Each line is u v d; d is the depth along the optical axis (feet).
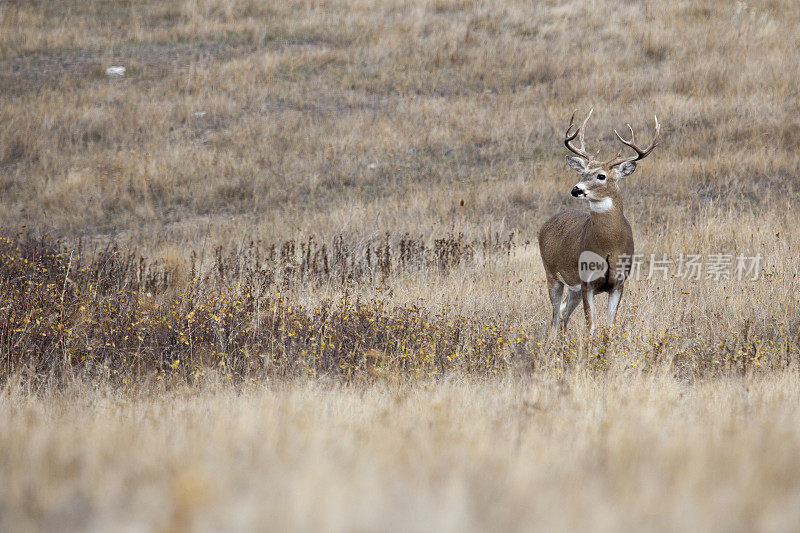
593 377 83.87
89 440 51.06
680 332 104.22
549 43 316.60
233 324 101.04
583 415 61.05
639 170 206.80
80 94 290.76
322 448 47.83
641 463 45.68
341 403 65.67
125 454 47.83
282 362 90.63
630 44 306.14
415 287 130.72
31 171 237.86
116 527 37.11
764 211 175.01
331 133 260.21
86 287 124.26
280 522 35.94
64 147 253.44
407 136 253.65
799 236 146.30
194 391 81.76
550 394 70.44
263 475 42.63
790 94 244.22
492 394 72.84
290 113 278.87
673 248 150.51
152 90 294.87
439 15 352.49
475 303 119.65
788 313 109.29
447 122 260.62
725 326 106.22
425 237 171.63
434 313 112.47
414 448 48.29
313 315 106.22
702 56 286.25
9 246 144.25
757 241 145.48
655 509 38.09
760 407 64.03
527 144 242.78
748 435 52.16
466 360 93.40
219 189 225.97
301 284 135.54
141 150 251.80
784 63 267.18
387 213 194.29
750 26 304.71
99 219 211.82
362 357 93.40
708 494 40.34
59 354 94.02
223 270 142.20
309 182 228.43
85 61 324.39
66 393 81.76
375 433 52.65
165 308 111.45
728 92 251.60
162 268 146.00
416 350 95.35
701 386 80.94
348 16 354.74
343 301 111.86
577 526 36.32
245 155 246.68
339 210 196.54
